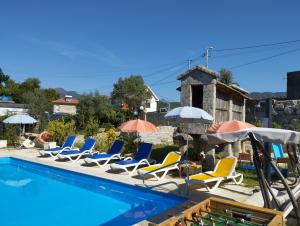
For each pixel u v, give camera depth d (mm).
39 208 8984
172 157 11664
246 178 10734
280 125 18203
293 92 23812
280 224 4621
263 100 21312
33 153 17859
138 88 48000
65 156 14891
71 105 61000
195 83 12492
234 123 6457
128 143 16188
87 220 7969
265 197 6168
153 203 9344
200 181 8688
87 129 22531
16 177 13188
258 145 6125
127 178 11148
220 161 10094
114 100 49312
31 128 28672
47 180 12594
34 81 72625
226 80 45656
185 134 12484
